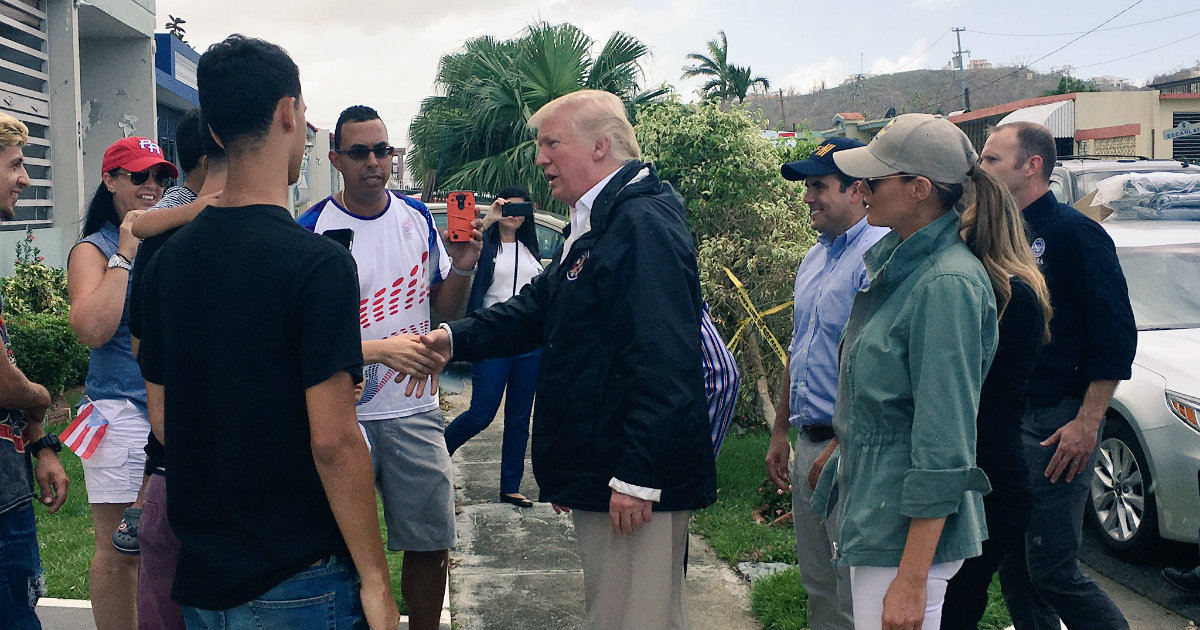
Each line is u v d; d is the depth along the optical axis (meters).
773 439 3.78
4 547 2.70
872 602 2.43
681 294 2.61
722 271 6.56
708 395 2.82
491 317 3.25
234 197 2.06
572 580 4.61
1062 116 25.69
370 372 3.56
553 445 2.76
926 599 2.36
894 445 2.38
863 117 32.59
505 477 5.86
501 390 5.75
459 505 5.83
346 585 2.11
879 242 2.57
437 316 3.97
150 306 2.17
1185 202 6.61
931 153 2.39
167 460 2.10
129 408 3.26
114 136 11.46
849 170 2.49
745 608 4.29
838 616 3.33
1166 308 5.58
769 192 6.68
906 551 2.29
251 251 1.98
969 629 2.63
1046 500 3.31
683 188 6.66
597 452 2.70
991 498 2.51
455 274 3.85
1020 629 3.46
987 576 2.57
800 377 3.39
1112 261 3.35
